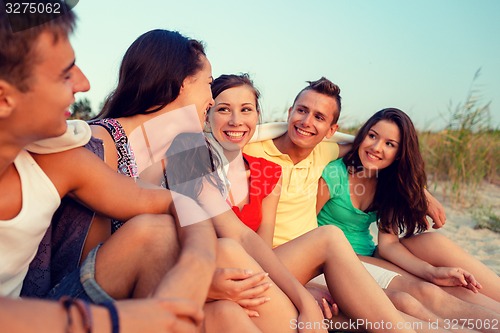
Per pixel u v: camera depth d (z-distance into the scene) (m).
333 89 3.06
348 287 2.14
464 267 2.89
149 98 2.27
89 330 1.11
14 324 1.01
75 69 1.46
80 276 1.55
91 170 1.72
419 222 3.17
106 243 1.61
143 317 1.20
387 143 3.10
